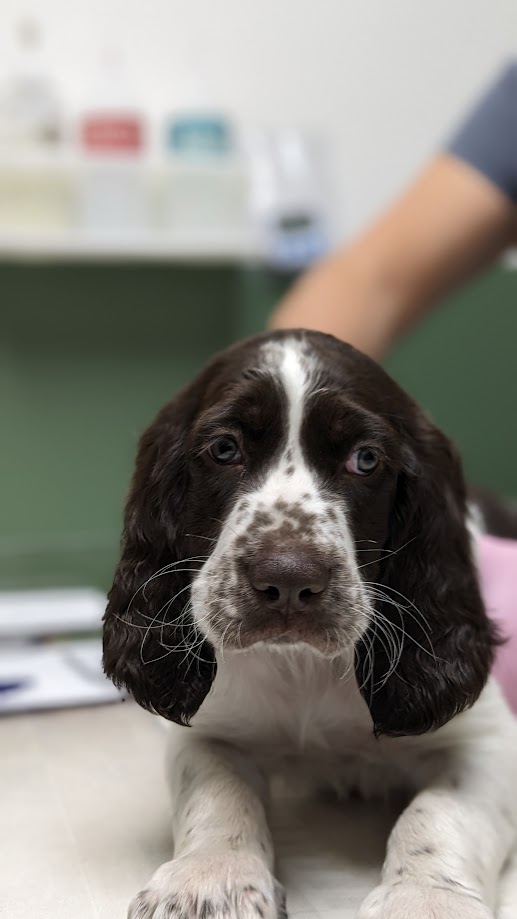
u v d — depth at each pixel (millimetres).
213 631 1424
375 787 1739
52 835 1568
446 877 1223
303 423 1517
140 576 1613
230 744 1681
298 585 1336
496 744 1548
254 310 3852
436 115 4168
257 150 3875
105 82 3520
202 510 1569
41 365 3727
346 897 1314
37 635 2955
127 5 3768
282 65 4008
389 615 1583
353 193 4121
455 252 3086
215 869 1219
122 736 2154
